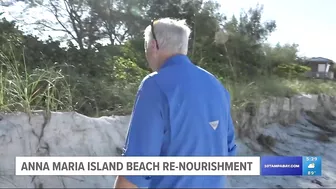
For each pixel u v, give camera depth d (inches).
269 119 279.0
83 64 254.7
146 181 70.9
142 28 526.6
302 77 555.8
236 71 356.2
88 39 524.7
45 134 141.0
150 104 67.9
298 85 410.6
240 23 592.4
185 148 69.5
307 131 303.1
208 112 72.4
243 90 267.0
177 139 69.2
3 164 125.3
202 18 448.5
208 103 72.7
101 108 189.5
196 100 70.6
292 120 323.6
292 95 343.3
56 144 140.8
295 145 254.4
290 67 549.3
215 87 75.2
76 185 128.9
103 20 529.0
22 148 132.5
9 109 144.6
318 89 444.8
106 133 157.6
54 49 269.7
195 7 472.7
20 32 291.0
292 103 326.3
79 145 145.8
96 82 215.2
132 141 68.2
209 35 439.8
